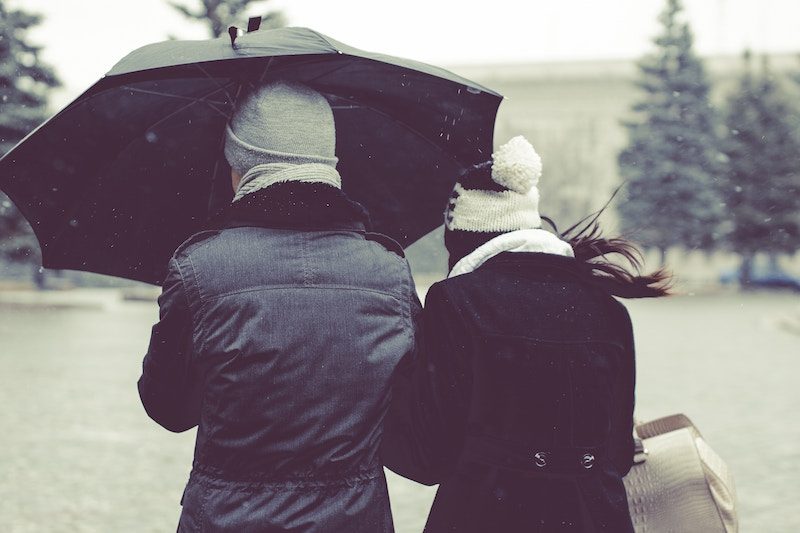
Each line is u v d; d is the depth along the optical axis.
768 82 52.88
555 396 1.95
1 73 30.69
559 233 2.40
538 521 1.91
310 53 2.00
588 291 2.08
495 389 1.95
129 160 2.33
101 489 6.33
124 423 8.89
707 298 44.09
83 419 9.09
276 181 1.91
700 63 50.56
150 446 7.81
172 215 2.44
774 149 51.94
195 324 1.83
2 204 31.66
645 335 21.98
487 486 1.94
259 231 1.90
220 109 2.33
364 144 2.56
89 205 2.33
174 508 5.87
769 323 26.83
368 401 1.86
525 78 75.75
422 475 2.03
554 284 2.06
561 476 1.94
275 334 1.81
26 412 9.46
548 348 1.97
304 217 1.92
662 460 2.53
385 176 2.63
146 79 2.06
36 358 14.61
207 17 30.00
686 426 2.64
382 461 2.09
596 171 62.00
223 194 2.46
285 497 1.76
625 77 74.56
